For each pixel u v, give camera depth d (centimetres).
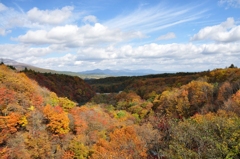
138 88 15462
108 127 6012
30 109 4628
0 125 3816
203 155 2366
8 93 4584
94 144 4747
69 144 4516
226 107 4862
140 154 3903
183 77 15350
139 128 5059
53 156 4103
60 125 4562
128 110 10362
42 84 11412
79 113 6084
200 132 2828
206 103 6725
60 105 6297
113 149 4209
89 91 17988
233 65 11812
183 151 2441
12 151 3597
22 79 6019
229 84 6925
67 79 16888
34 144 3922
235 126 2503
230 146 2245
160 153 3888
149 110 9181
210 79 10669
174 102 7575
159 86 14050
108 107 11238
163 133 4759
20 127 4191
